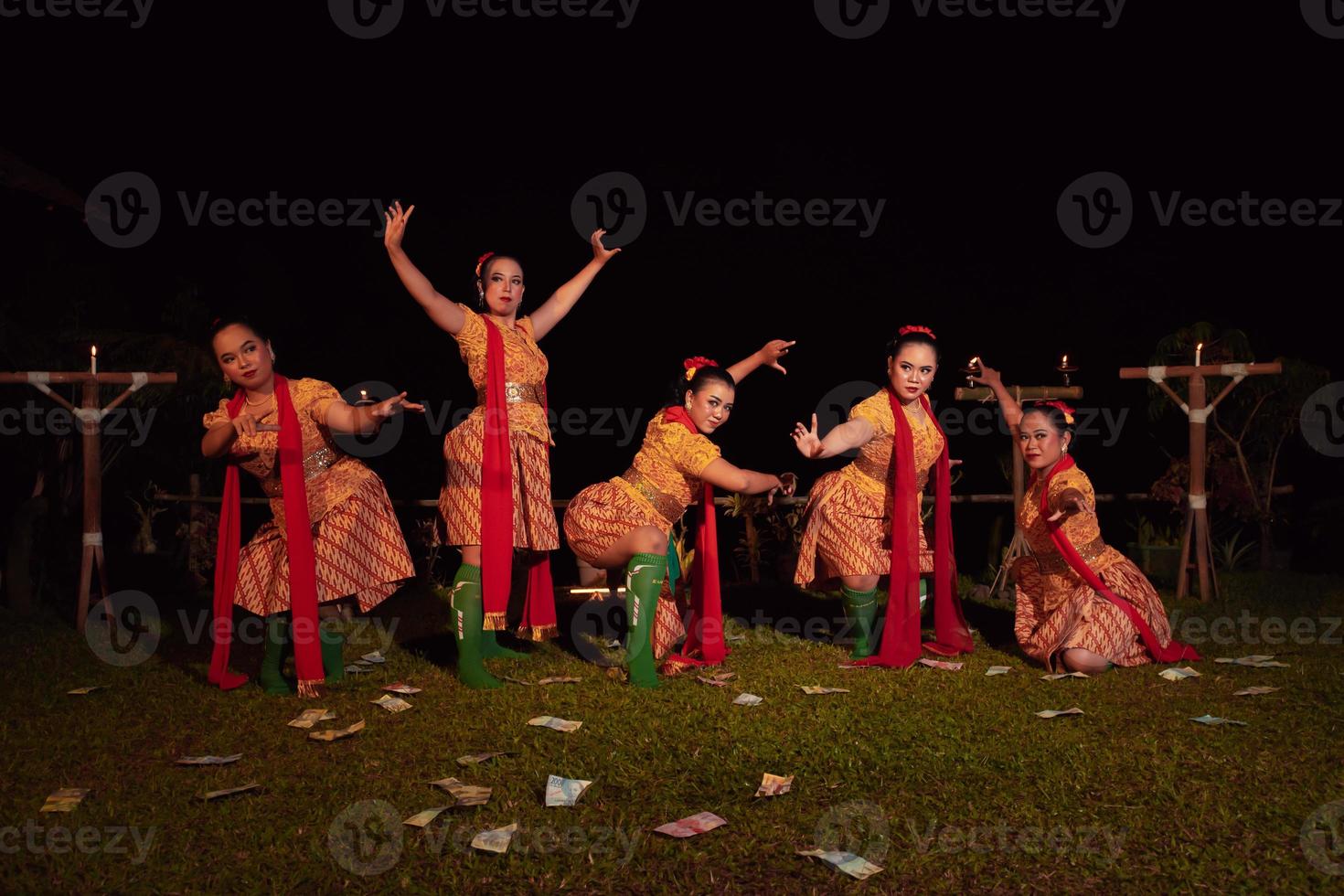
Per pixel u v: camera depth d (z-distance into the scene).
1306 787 3.25
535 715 4.15
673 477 4.77
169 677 4.88
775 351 5.30
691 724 3.98
